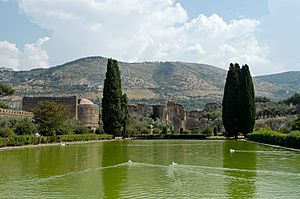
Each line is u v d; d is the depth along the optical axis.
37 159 29.92
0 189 16.64
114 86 74.69
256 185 17.47
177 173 21.59
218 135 83.31
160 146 48.66
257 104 114.12
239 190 16.22
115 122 74.62
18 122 57.03
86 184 17.88
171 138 78.44
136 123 84.56
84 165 25.78
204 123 104.56
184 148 44.16
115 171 22.59
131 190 16.31
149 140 71.44
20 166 25.02
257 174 21.02
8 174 21.16
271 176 20.23
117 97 74.81
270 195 15.16
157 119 102.19
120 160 29.30
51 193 15.73
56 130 58.09
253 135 60.44
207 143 56.25
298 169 23.09
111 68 74.94
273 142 48.81
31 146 47.22
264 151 38.28
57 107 57.78
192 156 32.66
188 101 180.50
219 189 16.50
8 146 44.59
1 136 46.66
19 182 18.42
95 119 88.44
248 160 28.72
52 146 48.94
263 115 102.94
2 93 86.56
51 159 29.97
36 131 55.78
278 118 90.12
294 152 36.84
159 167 24.59
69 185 17.59
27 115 69.31
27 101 83.69
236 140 66.06
